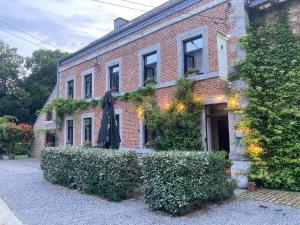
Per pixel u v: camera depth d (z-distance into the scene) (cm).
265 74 852
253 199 688
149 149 1199
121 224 520
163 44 1211
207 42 1035
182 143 1033
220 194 639
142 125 1261
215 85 989
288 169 806
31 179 1077
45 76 3741
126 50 1416
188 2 1112
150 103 1208
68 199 732
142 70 1311
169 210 575
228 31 962
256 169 835
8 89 3456
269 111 830
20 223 531
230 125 912
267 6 908
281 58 852
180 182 572
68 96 1886
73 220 548
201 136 1015
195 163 597
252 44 895
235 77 913
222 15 991
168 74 1173
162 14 1220
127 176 718
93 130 1590
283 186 805
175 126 1057
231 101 913
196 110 1025
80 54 1772
